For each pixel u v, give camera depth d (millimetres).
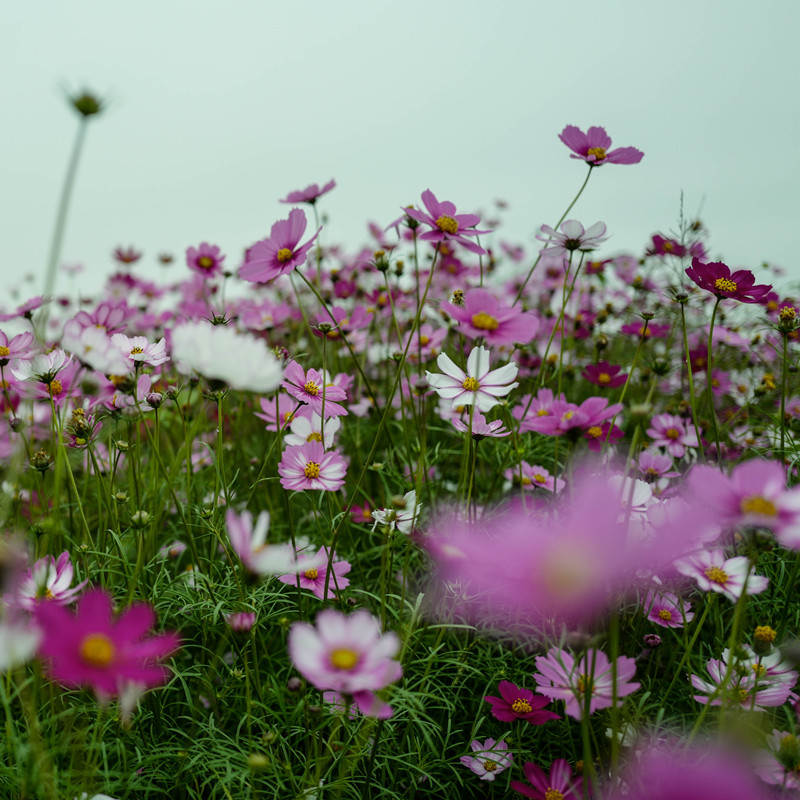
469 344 1153
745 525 624
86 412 820
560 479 917
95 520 918
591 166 919
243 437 1193
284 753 737
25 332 850
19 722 737
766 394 1061
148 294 1665
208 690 791
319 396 849
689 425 1043
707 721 774
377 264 904
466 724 824
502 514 900
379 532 971
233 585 799
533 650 854
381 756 750
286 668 842
